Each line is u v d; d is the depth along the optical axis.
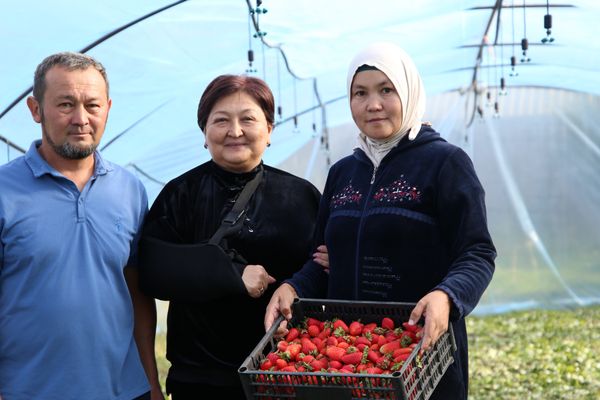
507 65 10.91
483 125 15.30
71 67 3.87
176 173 11.11
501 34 9.46
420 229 3.86
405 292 3.88
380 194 3.97
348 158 4.28
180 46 7.16
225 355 4.40
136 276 4.47
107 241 4.02
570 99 15.07
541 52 10.47
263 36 7.34
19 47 5.91
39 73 3.90
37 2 5.41
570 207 15.48
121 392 4.07
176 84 7.80
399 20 8.21
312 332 3.86
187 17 6.66
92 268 3.95
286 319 3.96
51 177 3.95
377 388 3.23
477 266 3.64
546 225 15.56
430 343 3.42
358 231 3.99
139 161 10.05
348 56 9.23
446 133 15.04
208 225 4.47
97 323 3.94
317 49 8.69
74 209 3.96
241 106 4.37
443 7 7.99
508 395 9.55
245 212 4.47
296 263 4.55
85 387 3.90
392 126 3.93
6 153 6.98
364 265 3.96
